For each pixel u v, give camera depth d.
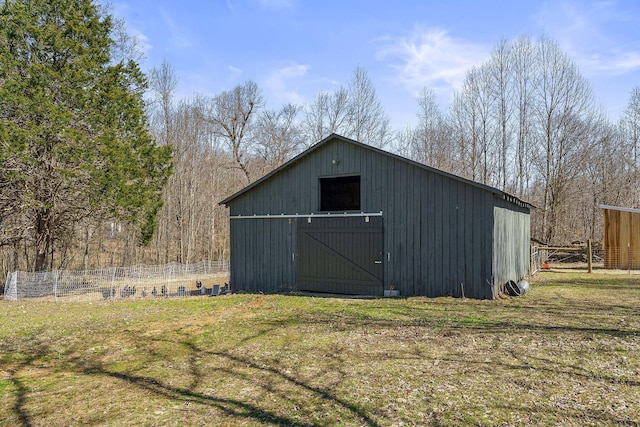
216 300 11.85
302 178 13.15
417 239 11.29
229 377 5.08
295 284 13.17
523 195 27.77
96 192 13.95
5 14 13.48
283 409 4.08
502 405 4.01
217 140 34.00
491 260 10.29
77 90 13.83
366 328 7.50
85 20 15.09
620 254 18.09
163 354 6.18
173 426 3.76
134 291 15.93
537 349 5.83
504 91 28.45
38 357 6.26
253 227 14.08
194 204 29.45
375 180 11.93
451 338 6.58
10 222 16.62
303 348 6.29
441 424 3.65
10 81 12.51
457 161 31.44
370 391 4.46
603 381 4.57
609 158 27.25
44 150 13.48
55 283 14.32
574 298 10.30
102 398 4.48
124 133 15.23
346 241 12.32
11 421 3.92
